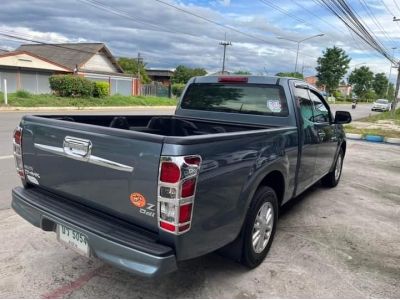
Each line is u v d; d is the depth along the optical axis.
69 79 27.64
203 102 5.05
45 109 22.33
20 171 3.50
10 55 30.09
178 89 45.16
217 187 2.72
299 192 4.68
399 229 4.86
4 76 30.55
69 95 28.12
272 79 4.46
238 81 4.70
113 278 3.33
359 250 4.16
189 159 2.43
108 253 2.59
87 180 2.85
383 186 7.14
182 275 3.44
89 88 28.94
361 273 3.64
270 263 3.74
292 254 3.97
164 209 2.44
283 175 3.87
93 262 3.59
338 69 76.44
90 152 2.77
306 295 3.21
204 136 2.61
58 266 3.50
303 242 4.30
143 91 44.47
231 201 2.93
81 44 42.09
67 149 2.96
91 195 2.86
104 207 2.80
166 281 3.33
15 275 3.32
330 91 78.12
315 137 4.83
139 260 2.46
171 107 33.59
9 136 10.58
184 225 2.47
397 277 3.60
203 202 2.60
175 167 2.37
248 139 3.12
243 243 3.36
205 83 5.03
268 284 3.36
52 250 3.79
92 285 3.22
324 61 77.19
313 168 5.02
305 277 3.51
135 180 2.53
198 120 4.81
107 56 42.97
